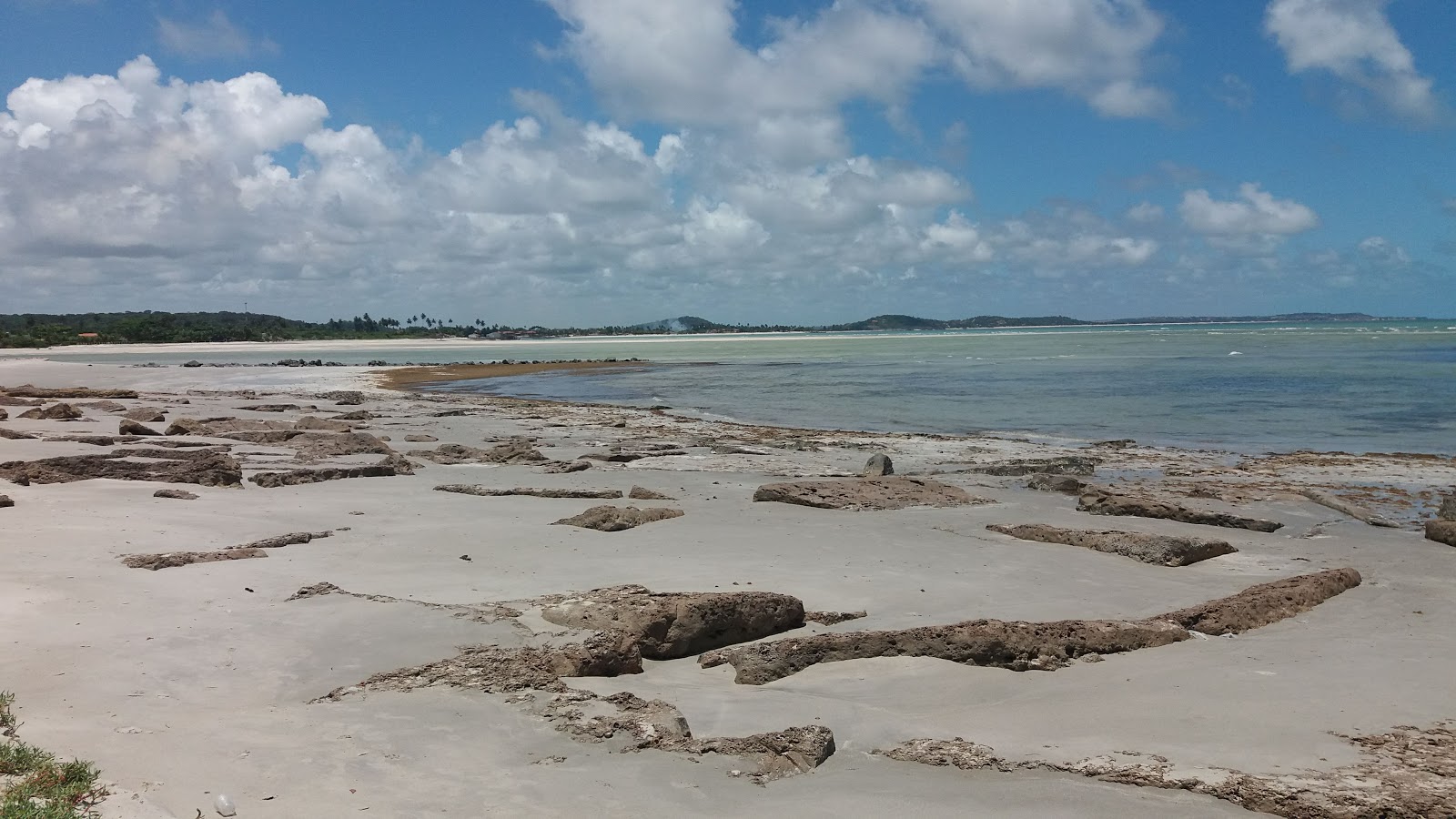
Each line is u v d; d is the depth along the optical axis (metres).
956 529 16.27
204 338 196.62
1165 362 73.81
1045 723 7.62
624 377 67.75
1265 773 6.55
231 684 7.86
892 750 7.07
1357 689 8.31
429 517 16.34
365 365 86.06
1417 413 36.12
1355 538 16.34
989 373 64.50
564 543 14.22
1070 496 20.31
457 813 5.70
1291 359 73.50
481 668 8.15
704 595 9.98
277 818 5.46
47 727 6.50
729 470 23.62
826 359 90.81
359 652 8.69
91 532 13.49
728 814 5.90
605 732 6.97
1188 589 12.44
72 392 45.00
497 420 36.81
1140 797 6.25
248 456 23.62
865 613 10.82
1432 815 5.98
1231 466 25.02
